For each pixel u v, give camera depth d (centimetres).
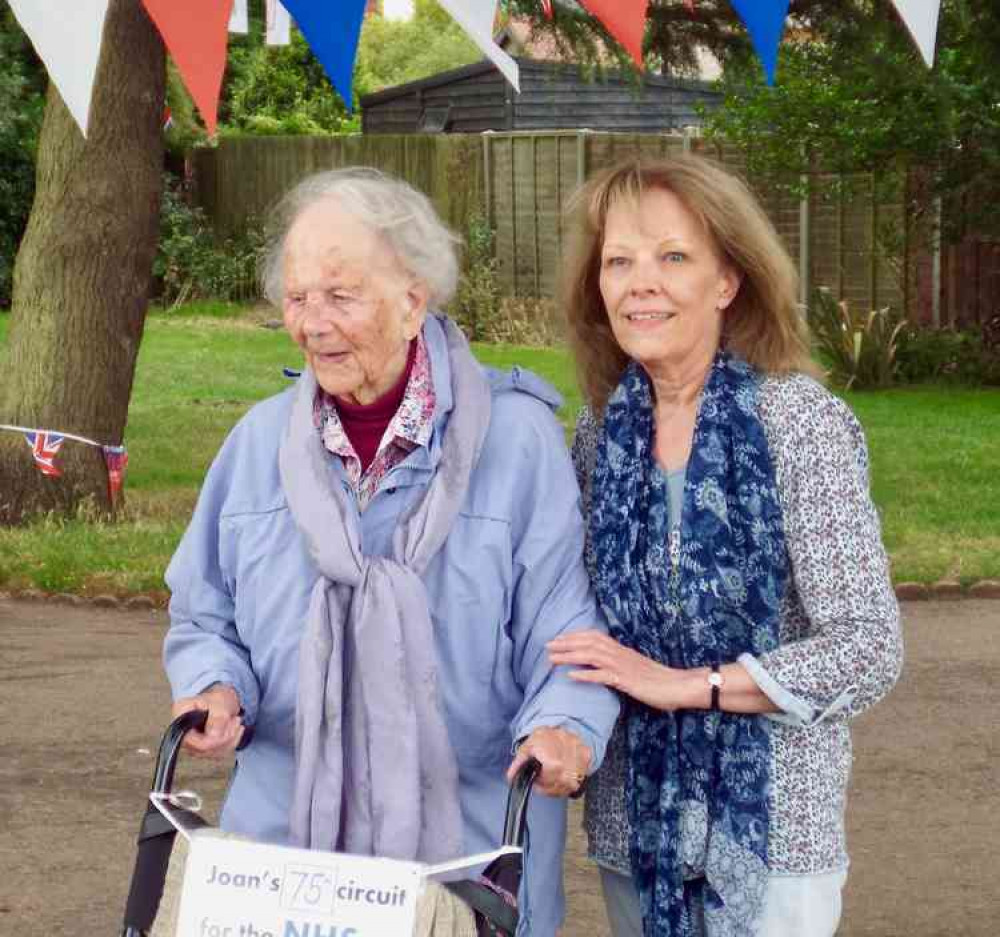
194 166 2497
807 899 291
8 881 504
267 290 301
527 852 298
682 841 291
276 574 294
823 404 294
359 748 285
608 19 361
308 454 292
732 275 304
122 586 841
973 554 890
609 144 1969
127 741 631
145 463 1212
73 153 970
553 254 2016
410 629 285
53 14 353
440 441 292
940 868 521
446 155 2138
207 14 350
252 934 255
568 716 283
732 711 289
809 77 1473
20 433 973
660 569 296
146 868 269
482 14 380
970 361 1630
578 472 321
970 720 659
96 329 980
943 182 1534
